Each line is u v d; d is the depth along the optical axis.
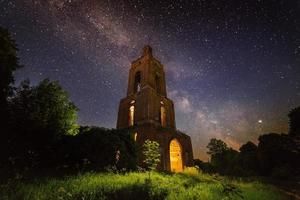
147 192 8.68
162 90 37.50
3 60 12.73
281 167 30.48
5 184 7.87
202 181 15.30
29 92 14.61
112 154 14.72
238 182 17.20
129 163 15.71
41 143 14.86
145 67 36.69
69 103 16.69
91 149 14.39
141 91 32.72
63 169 13.81
